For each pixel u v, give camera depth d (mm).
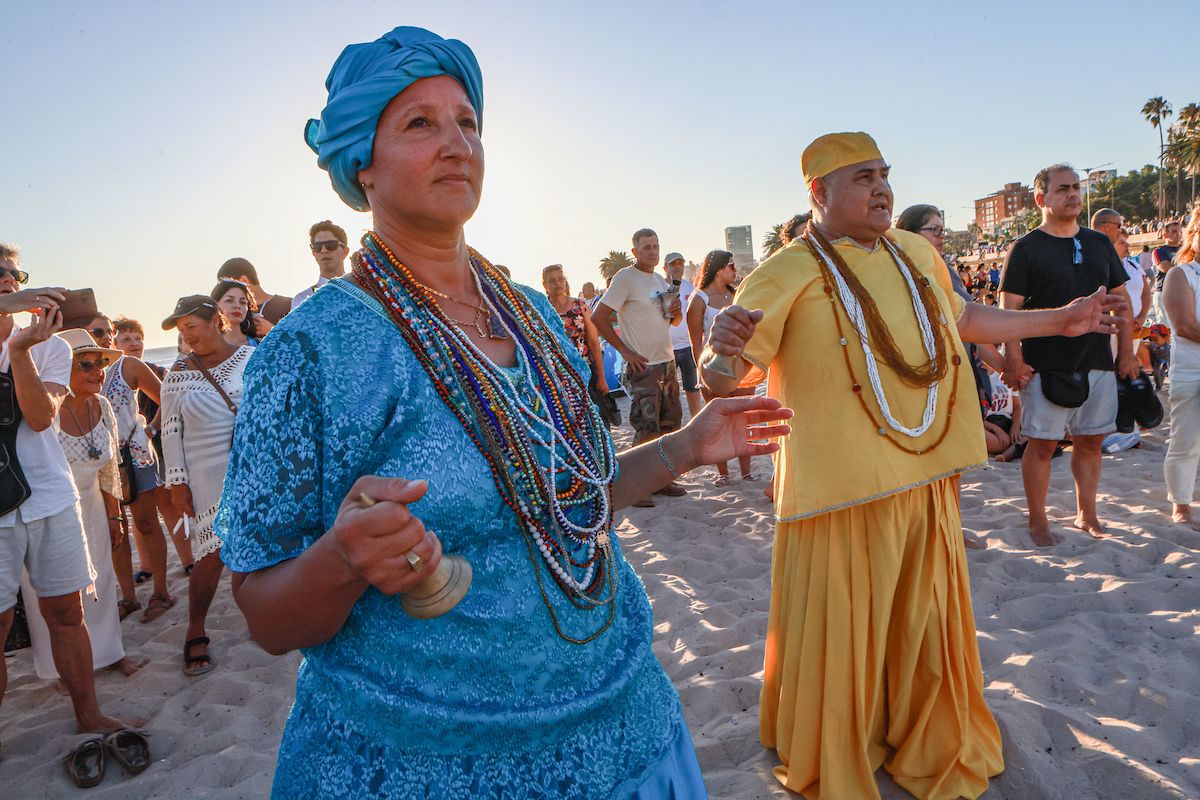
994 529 5344
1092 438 5062
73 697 3811
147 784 3408
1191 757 2852
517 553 1262
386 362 1198
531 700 1251
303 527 1149
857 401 2570
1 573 3475
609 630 1389
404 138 1278
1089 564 4598
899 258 2768
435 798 1189
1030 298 4977
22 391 3432
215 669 4445
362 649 1201
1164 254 7852
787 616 2770
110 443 4516
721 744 3154
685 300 9602
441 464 1190
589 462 1406
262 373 1156
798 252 2705
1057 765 2848
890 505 2600
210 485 4391
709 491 7121
